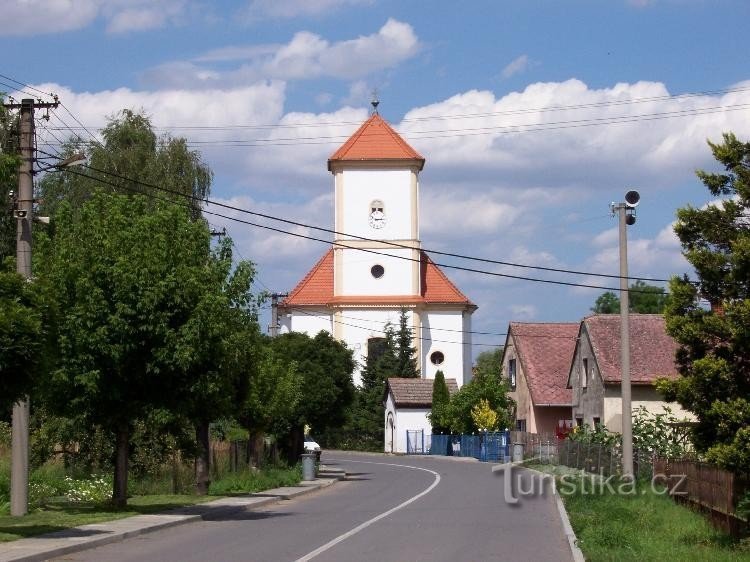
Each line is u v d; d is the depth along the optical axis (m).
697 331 17.33
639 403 43.97
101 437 30.59
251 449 38.22
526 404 59.16
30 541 16.89
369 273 72.44
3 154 17.75
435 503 27.66
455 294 74.12
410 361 74.62
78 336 21.64
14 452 21.67
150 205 46.00
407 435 73.19
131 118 50.00
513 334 61.97
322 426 45.06
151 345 22.00
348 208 72.06
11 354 16.16
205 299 22.12
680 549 15.66
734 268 17.06
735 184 17.55
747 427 16.41
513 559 15.58
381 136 72.56
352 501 28.80
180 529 20.28
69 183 47.75
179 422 26.09
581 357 49.31
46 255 23.11
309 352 44.69
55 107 23.77
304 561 15.18
